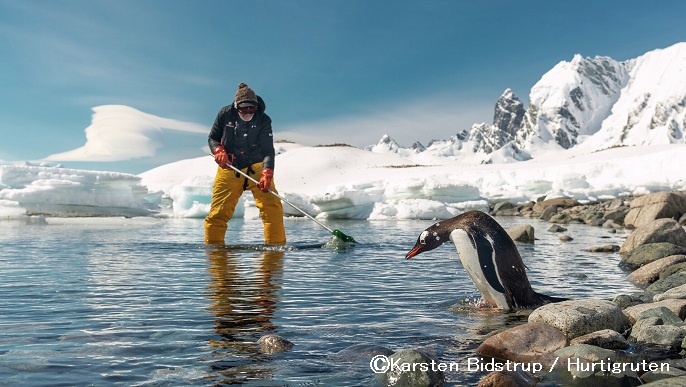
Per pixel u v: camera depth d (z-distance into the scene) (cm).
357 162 9012
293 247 1117
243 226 2012
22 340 381
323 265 838
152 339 387
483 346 366
